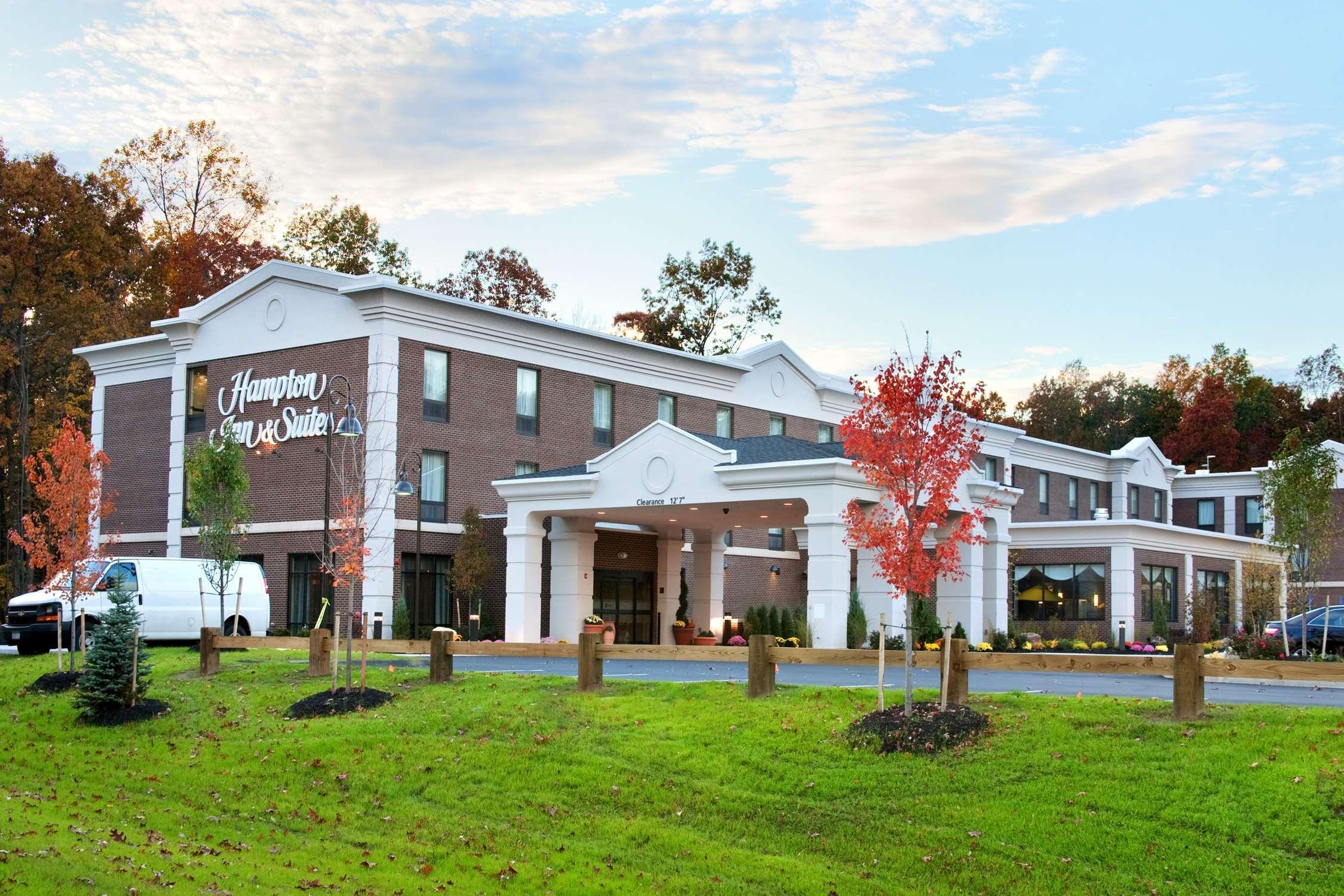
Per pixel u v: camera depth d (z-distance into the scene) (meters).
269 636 34.41
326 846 16.22
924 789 16.00
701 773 17.55
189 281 67.44
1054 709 18.03
